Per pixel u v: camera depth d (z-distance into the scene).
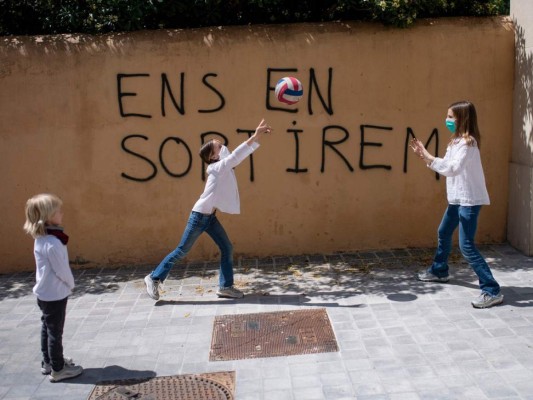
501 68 6.65
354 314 5.12
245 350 4.59
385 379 4.02
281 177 6.75
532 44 6.21
